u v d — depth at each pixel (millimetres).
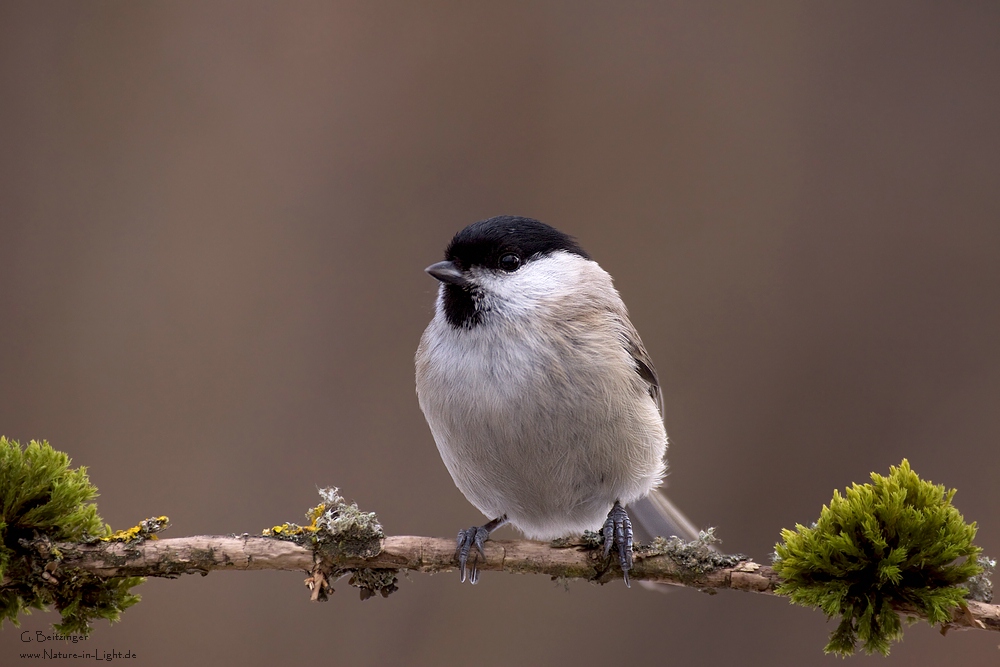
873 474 4980
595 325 6438
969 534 4770
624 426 6348
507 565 5645
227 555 5246
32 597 4996
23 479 5012
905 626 4902
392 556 5500
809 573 4938
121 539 5148
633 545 5660
